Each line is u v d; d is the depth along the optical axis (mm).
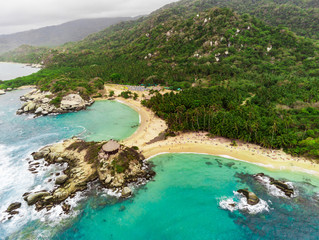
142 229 54688
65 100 149750
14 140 103250
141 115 134750
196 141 95750
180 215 58719
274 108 112312
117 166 71938
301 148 79312
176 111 118750
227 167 78375
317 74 159125
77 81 198625
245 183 69812
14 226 55500
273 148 85688
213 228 54688
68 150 85188
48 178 73125
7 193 66500
